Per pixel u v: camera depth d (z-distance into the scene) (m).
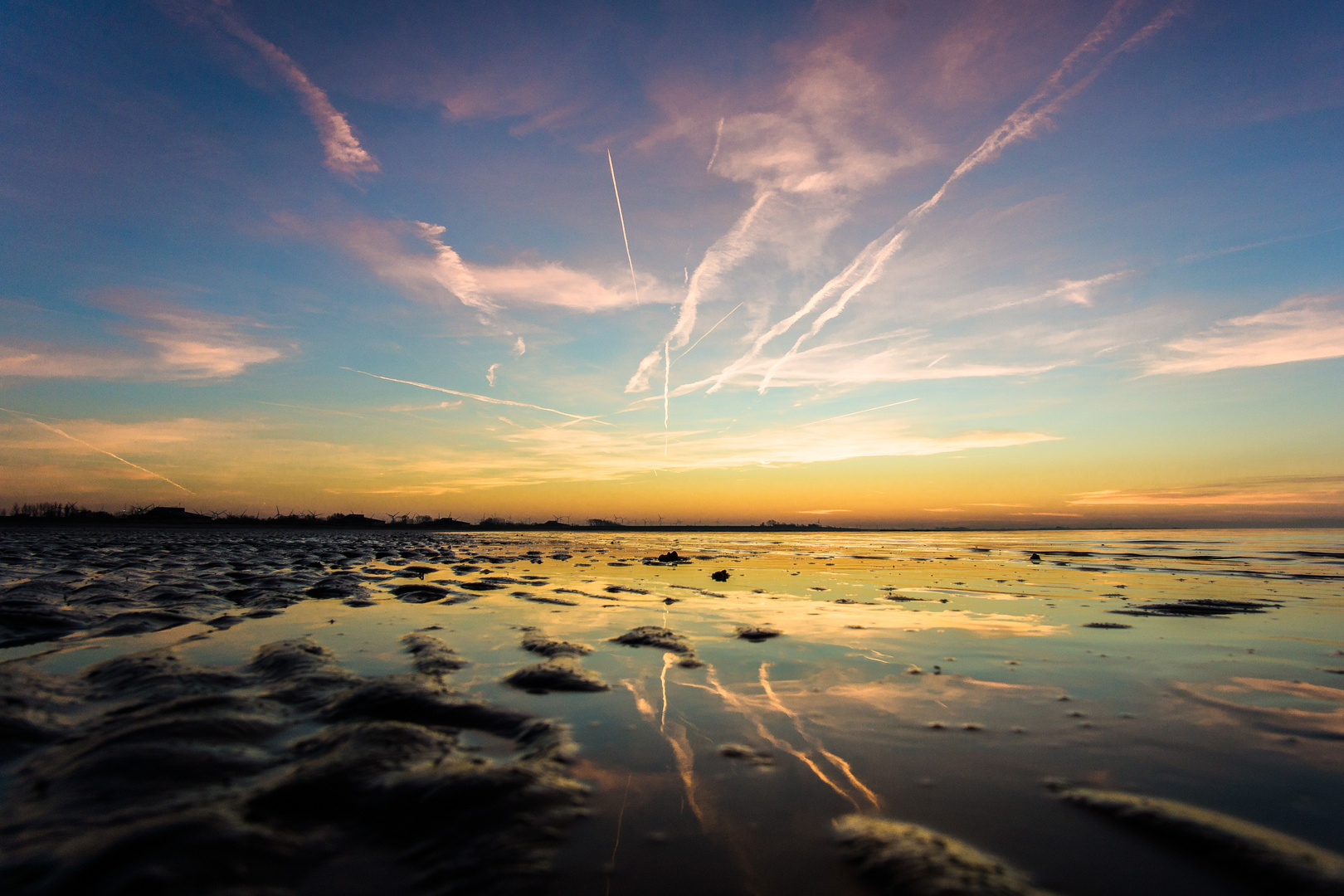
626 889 2.36
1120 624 8.43
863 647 6.91
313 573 15.25
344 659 6.17
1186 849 2.65
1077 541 43.06
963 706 4.75
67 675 5.25
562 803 3.05
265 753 3.65
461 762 3.51
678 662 6.19
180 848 2.40
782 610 9.81
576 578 15.23
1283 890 2.30
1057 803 3.12
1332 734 4.12
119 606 9.04
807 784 3.35
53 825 2.66
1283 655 6.50
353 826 2.78
